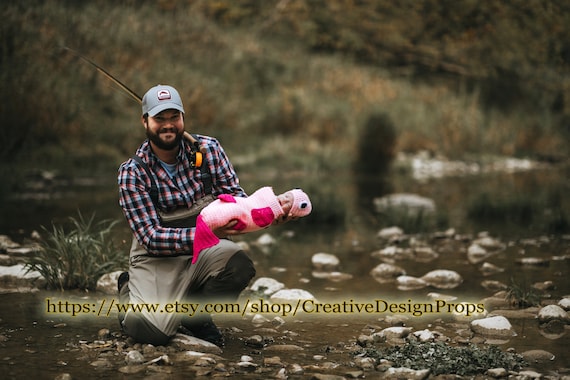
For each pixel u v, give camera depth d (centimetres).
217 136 1822
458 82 2512
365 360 407
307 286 632
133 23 1980
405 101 2270
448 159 2127
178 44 2023
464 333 482
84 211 1041
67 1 1948
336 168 1844
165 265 446
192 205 452
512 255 783
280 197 436
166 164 449
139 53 1877
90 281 596
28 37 1658
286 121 1988
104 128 1612
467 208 1188
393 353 427
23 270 612
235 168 1686
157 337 433
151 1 2200
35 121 1505
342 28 2486
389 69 2511
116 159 1560
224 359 418
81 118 1592
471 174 1878
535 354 426
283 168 1761
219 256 446
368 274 688
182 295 443
